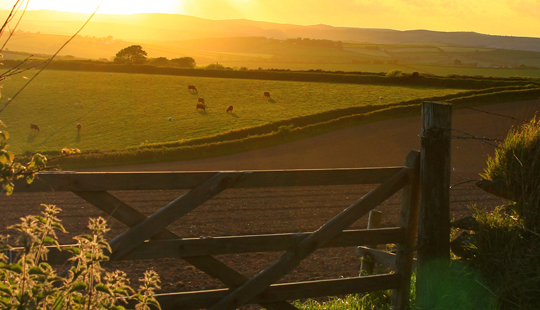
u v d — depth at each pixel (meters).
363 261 4.98
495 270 3.88
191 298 3.16
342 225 3.59
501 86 51.84
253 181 3.26
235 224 10.43
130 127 37.81
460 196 14.41
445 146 3.84
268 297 3.39
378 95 50.97
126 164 26.08
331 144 31.23
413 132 34.25
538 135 4.23
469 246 4.12
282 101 49.22
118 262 6.63
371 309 4.09
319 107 45.06
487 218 4.20
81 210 11.72
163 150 27.80
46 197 13.59
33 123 38.75
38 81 57.34
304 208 12.58
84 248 1.93
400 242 3.93
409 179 3.85
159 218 2.96
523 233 3.93
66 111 43.38
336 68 166.50
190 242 3.07
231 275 3.29
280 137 32.22
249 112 43.44
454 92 51.97
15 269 1.76
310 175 3.47
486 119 37.31
